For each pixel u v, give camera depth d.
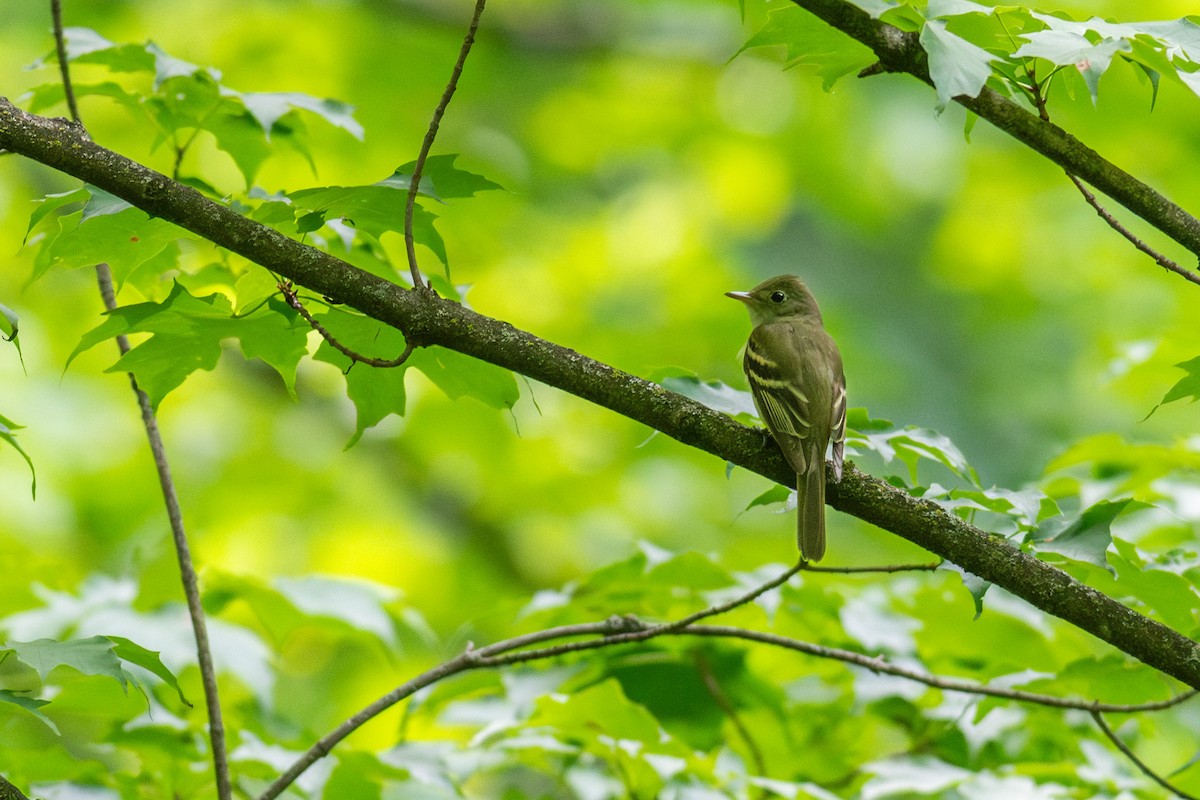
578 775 8.27
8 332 6.06
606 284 20.23
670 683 8.96
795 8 6.46
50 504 16.84
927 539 6.34
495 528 19.91
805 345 8.92
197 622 7.09
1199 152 18.62
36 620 8.50
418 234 6.57
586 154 21.81
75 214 6.47
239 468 18.69
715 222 21.72
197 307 6.43
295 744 8.30
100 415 18.03
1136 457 9.59
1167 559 7.35
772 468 7.14
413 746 8.09
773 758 9.14
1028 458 20.67
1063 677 7.72
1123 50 5.91
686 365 19.56
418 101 20.27
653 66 21.69
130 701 7.82
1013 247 21.53
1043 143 6.40
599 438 19.80
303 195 6.16
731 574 8.52
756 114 22.17
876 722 9.52
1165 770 12.19
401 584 18.44
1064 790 7.61
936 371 21.83
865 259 23.66
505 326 6.42
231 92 7.93
